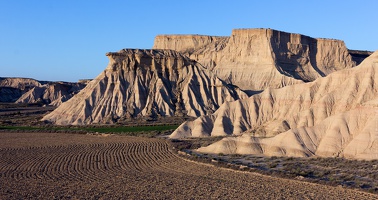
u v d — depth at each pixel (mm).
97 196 46312
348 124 74062
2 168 63875
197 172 60406
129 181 54188
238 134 94438
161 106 134875
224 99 141125
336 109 83688
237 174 58781
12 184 52531
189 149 83500
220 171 61094
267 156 73625
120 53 144750
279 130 85125
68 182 53844
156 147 85062
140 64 143875
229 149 78188
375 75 83562
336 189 49719
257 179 55312
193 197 45750
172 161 69875
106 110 131125
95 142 92500
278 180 54812
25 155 75875
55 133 108750
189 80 143250
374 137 68938
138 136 102625
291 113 92500
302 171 59312
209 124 102500
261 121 99438
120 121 126250
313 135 75562
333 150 71250
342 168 62031
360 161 66062
